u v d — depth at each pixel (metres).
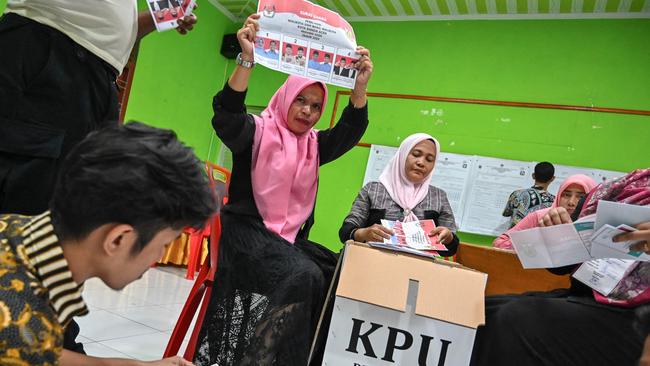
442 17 4.18
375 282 1.22
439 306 1.20
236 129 1.45
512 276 1.51
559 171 3.58
